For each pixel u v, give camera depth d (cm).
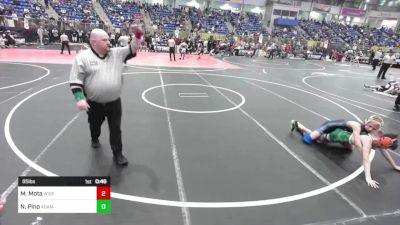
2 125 525
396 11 4262
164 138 516
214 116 667
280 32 3666
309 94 1024
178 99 802
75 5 2839
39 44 2062
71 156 423
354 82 1444
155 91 880
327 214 328
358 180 411
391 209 348
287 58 2752
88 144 467
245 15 3872
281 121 663
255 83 1162
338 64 2519
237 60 2155
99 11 2947
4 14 2081
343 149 513
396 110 892
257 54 2752
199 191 355
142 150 461
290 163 449
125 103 724
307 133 544
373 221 322
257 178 397
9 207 302
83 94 346
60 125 542
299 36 3650
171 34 2675
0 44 1689
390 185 405
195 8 3703
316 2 4166
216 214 314
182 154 456
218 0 3881
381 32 4128
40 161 402
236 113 704
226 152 474
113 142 402
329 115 762
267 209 329
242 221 306
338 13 4325
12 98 699
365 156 417
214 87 1009
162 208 319
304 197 359
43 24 2184
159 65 1509
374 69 2156
